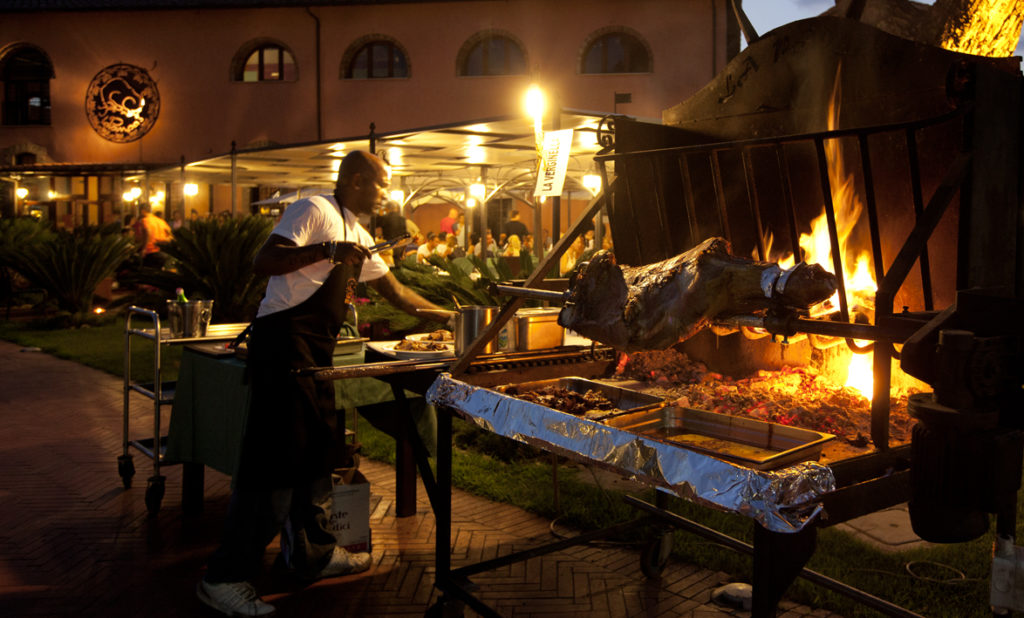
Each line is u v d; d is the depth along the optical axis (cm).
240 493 306
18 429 615
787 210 249
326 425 316
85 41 2509
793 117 303
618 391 270
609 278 247
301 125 2488
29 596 327
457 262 676
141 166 2236
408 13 2434
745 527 387
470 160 1421
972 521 172
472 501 445
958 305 175
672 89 2345
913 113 260
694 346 339
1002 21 273
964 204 206
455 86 2439
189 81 2498
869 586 320
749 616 307
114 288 1723
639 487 457
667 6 2331
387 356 381
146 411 677
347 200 324
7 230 1450
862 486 191
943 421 166
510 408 253
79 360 931
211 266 1030
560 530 399
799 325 213
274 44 2494
